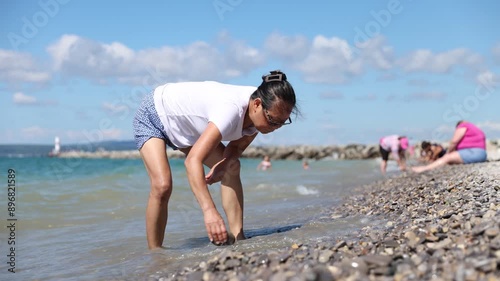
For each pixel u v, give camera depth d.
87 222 5.77
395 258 2.64
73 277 3.33
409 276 2.27
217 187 8.77
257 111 3.57
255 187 10.11
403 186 7.14
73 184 9.81
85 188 9.05
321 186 10.57
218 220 3.40
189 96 3.66
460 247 2.69
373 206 5.37
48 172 14.45
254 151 42.53
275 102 3.45
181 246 4.15
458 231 3.10
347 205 6.01
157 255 3.71
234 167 4.13
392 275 2.37
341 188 9.80
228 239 3.95
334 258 2.84
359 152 41.75
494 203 4.09
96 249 4.23
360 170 18.61
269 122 3.56
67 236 4.92
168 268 3.31
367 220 4.52
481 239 2.76
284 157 41.94
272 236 4.05
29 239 4.80
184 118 3.70
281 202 7.41
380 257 2.61
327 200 7.25
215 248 3.80
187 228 5.12
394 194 6.17
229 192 4.14
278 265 2.79
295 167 23.02
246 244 3.75
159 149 3.79
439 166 10.87
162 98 3.77
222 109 3.51
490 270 2.17
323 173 16.73
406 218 4.25
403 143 13.41
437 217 3.89
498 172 6.76
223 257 3.01
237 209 4.15
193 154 3.47
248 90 3.67
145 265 3.45
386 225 4.06
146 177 11.89
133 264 3.53
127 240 4.59
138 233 4.98
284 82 3.50
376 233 3.64
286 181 12.31
